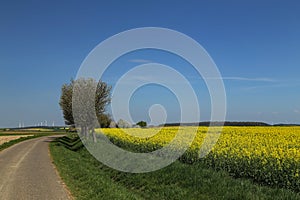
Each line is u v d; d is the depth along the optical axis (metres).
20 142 56.22
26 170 20.86
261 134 28.64
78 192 14.05
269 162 14.15
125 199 12.45
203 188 12.86
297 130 33.53
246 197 11.09
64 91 51.41
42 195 13.43
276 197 11.00
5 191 14.21
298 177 12.47
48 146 45.28
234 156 16.12
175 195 12.75
